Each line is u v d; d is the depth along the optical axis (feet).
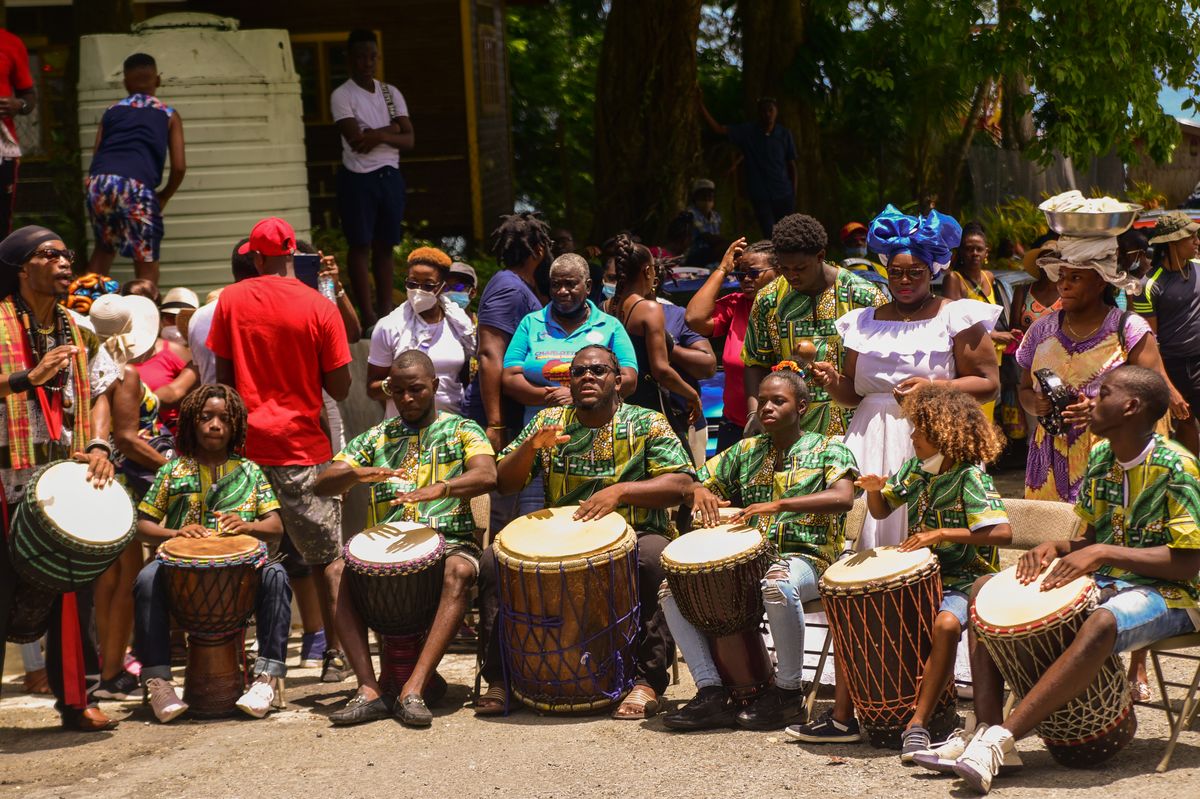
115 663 21.61
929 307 19.70
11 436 18.74
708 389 30.07
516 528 19.81
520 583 19.04
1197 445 23.71
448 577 19.81
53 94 59.00
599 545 18.97
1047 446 19.36
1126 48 56.03
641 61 51.31
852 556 17.89
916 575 17.01
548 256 25.26
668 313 24.79
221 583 19.75
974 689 16.56
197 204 32.30
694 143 51.96
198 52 32.14
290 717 20.11
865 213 67.15
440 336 24.21
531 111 81.61
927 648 17.08
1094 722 15.99
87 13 44.68
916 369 19.44
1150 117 57.67
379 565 19.26
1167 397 16.17
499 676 19.98
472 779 16.90
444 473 20.75
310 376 21.84
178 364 24.44
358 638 19.83
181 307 25.22
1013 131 77.51
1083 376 18.97
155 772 17.72
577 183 80.53
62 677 19.51
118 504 18.92
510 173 68.49
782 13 60.34
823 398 21.07
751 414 21.71
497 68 65.72
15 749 18.93
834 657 17.79
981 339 19.38
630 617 19.45
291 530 21.88
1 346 18.71
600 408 20.02
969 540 17.39
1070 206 18.51
